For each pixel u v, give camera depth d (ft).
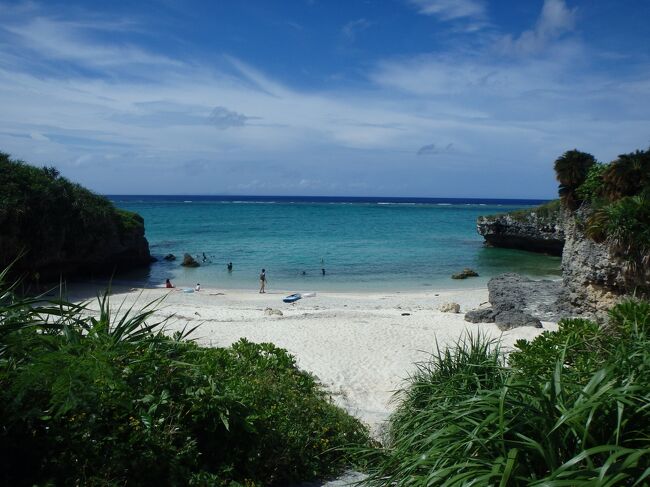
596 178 58.80
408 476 11.61
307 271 130.11
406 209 531.09
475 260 155.33
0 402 13.35
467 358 23.36
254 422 18.34
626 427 10.57
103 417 14.84
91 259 123.03
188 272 129.18
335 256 157.07
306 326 62.64
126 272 130.52
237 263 143.02
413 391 23.13
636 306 20.01
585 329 21.43
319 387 38.93
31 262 105.40
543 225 169.48
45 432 13.85
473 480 9.74
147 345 17.93
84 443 13.82
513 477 9.78
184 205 563.89
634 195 50.67
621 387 10.83
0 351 14.24
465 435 11.62
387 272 130.72
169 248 174.91
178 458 14.85
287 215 382.01
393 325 64.18
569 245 62.95
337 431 22.48
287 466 18.54
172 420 16.02
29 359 14.43
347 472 19.95
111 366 14.78
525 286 79.46
